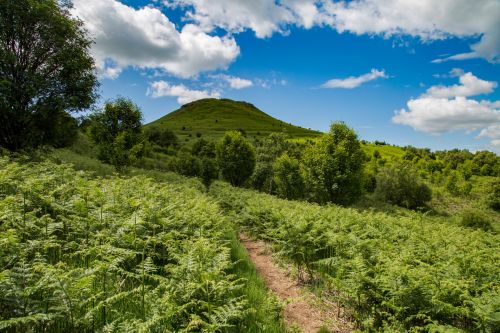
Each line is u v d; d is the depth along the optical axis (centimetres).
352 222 1389
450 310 563
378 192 4572
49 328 384
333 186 3183
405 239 1233
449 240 1214
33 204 765
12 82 1869
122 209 890
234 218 1731
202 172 4172
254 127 15038
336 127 3488
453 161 9688
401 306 594
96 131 2473
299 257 937
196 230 900
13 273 405
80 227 690
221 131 13162
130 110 2591
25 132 2005
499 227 3095
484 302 579
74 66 2078
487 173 8562
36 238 614
